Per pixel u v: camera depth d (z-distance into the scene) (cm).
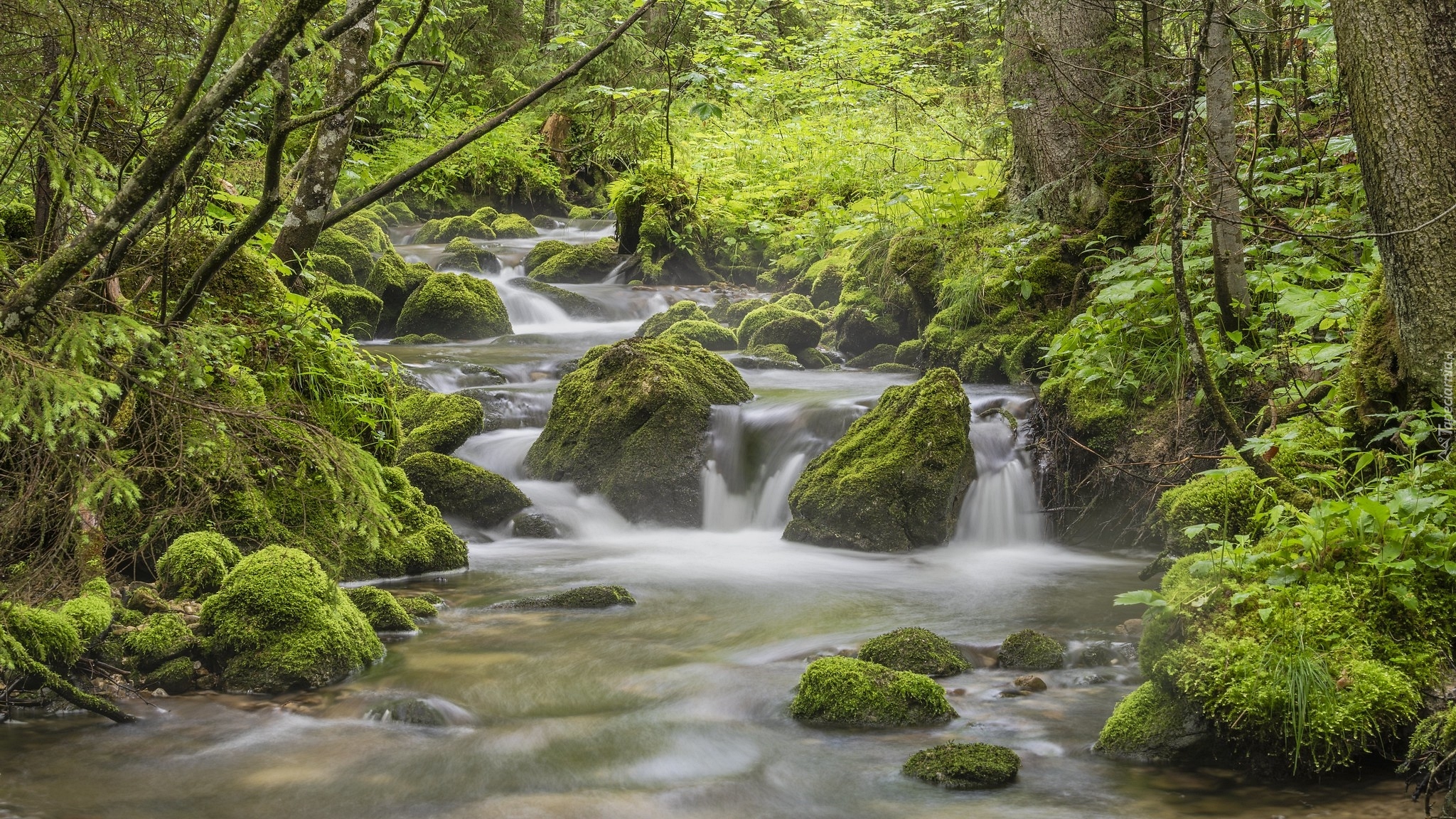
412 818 343
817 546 764
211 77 448
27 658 400
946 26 1552
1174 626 394
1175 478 662
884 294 1195
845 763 385
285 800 356
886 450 767
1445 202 388
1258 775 354
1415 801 319
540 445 901
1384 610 370
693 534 816
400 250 1956
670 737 414
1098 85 829
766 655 511
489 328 1384
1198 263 648
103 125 355
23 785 362
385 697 450
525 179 2434
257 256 622
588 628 557
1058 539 752
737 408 877
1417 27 385
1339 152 636
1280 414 570
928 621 566
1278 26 676
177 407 328
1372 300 477
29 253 402
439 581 657
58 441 291
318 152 650
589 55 350
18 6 288
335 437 341
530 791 364
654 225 1728
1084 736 400
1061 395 766
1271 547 412
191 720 424
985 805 345
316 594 487
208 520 557
